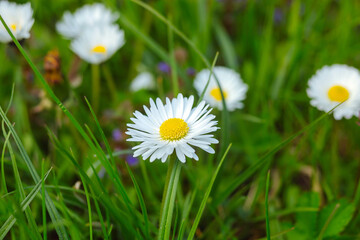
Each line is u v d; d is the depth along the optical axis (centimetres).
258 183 26
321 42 36
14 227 23
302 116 31
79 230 22
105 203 21
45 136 29
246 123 31
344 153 29
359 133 29
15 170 21
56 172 25
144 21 40
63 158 26
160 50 29
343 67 26
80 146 28
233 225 26
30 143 27
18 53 24
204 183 26
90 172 23
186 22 39
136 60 36
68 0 40
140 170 26
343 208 24
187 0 39
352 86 25
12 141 27
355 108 25
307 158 28
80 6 40
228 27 41
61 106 21
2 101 31
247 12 39
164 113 21
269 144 28
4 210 23
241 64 38
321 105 25
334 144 27
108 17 33
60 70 26
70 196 23
